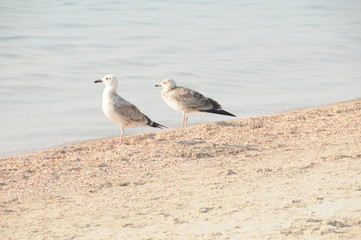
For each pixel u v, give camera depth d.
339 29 46.88
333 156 11.84
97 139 16.77
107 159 12.80
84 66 30.50
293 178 10.36
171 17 52.94
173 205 9.07
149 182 10.80
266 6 64.25
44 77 27.23
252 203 8.88
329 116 17.27
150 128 18.14
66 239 7.64
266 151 13.07
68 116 19.83
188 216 8.40
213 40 40.12
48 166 12.41
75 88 25.02
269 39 41.03
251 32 44.34
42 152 13.81
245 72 29.09
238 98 23.12
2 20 48.94
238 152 13.09
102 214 8.78
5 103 21.80
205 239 7.29
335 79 27.28
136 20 50.41
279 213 8.24
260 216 8.15
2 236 7.91
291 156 12.41
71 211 9.07
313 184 9.80
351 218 7.80
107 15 53.94
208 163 12.17
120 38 40.53
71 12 55.97
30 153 14.84
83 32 43.25
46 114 20.09
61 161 12.84
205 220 8.13
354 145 13.10
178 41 39.31
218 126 16.17
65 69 29.50
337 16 56.00
